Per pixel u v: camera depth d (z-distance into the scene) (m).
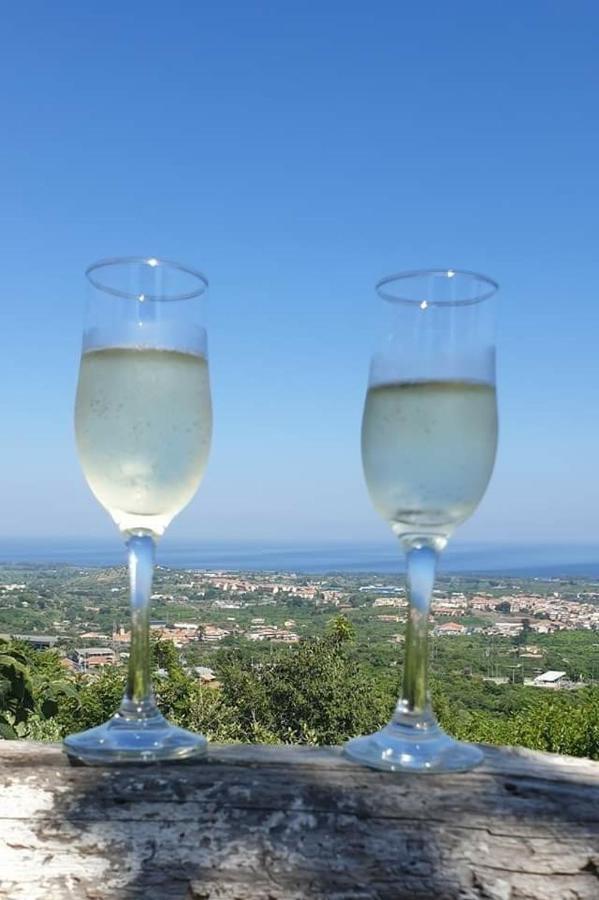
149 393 0.59
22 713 1.13
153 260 0.60
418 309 0.58
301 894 0.50
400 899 0.50
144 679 0.60
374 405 0.59
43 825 0.52
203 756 0.57
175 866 0.51
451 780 0.55
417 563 0.60
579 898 0.50
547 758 0.58
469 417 0.58
